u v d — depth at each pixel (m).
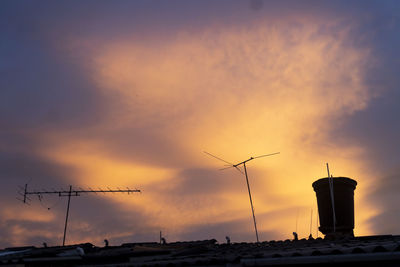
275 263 6.32
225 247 11.66
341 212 14.83
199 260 7.47
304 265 6.22
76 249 11.16
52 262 10.85
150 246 13.24
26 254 11.27
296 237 13.27
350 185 15.24
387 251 5.66
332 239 12.75
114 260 10.88
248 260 6.50
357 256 5.76
